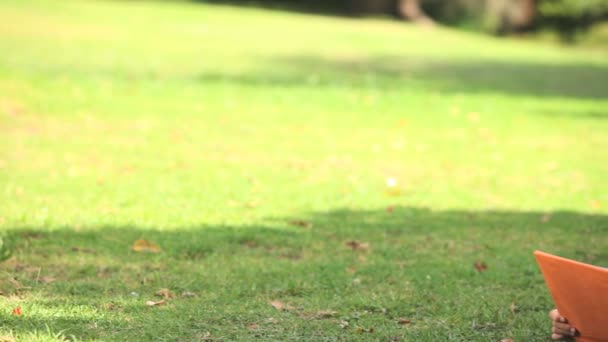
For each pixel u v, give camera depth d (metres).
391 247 14.74
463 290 12.47
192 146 23.72
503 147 26.03
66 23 54.16
